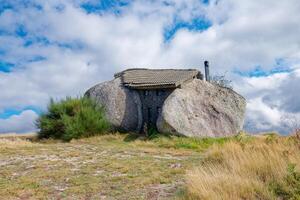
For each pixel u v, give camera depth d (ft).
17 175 40.57
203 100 81.20
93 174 39.68
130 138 76.79
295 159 33.73
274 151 36.22
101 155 50.70
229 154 38.45
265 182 30.35
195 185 29.07
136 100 84.94
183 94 80.28
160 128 77.10
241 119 81.30
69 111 82.02
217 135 77.61
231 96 83.20
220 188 27.99
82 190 33.73
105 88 86.84
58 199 31.94
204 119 78.59
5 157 50.42
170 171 38.83
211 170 32.83
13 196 32.81
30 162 46.68
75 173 40.37
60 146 61.46
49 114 82.89
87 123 77.77
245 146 41.01
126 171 40.34
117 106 83.92
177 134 75.51
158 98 84.64
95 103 83.46
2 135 87.76
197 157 48.96
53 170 41.91
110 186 34.81
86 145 64.08
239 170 32.48
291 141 40.96
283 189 28.78
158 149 60.29
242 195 27.84
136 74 91.50
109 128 81.41
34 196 32.68
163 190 32.42
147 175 37.99
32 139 81.30
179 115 76.79
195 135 75.61
